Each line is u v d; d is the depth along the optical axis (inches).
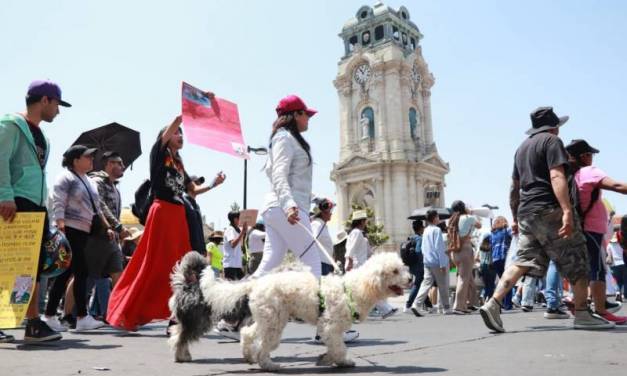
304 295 174.7
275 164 222.1
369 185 2456.9
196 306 184.5
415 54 2657.5
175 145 269.6
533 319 356.5
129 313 256.7
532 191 260.2
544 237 256.2
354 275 179.3
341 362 173.9
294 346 232.2
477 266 666.2
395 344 235.6
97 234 314.5
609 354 186.4
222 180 327.9
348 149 2596.0
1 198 221.9
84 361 186.7
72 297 330.3
